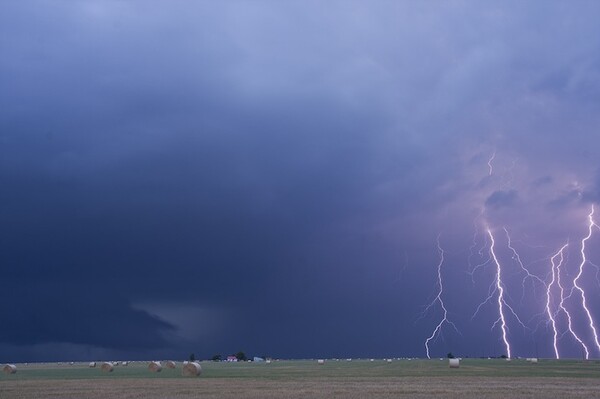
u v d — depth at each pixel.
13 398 29.50
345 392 31.19
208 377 48.09
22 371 66.94
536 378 42.31
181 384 39.00
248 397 28.91
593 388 33.09
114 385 38.50
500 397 28.02
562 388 33.09
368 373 52.50
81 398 29.30
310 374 51.84
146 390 33.88
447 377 44.41
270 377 47.06
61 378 48.34
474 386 34.81
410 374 49.75
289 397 28.66
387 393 30.47
